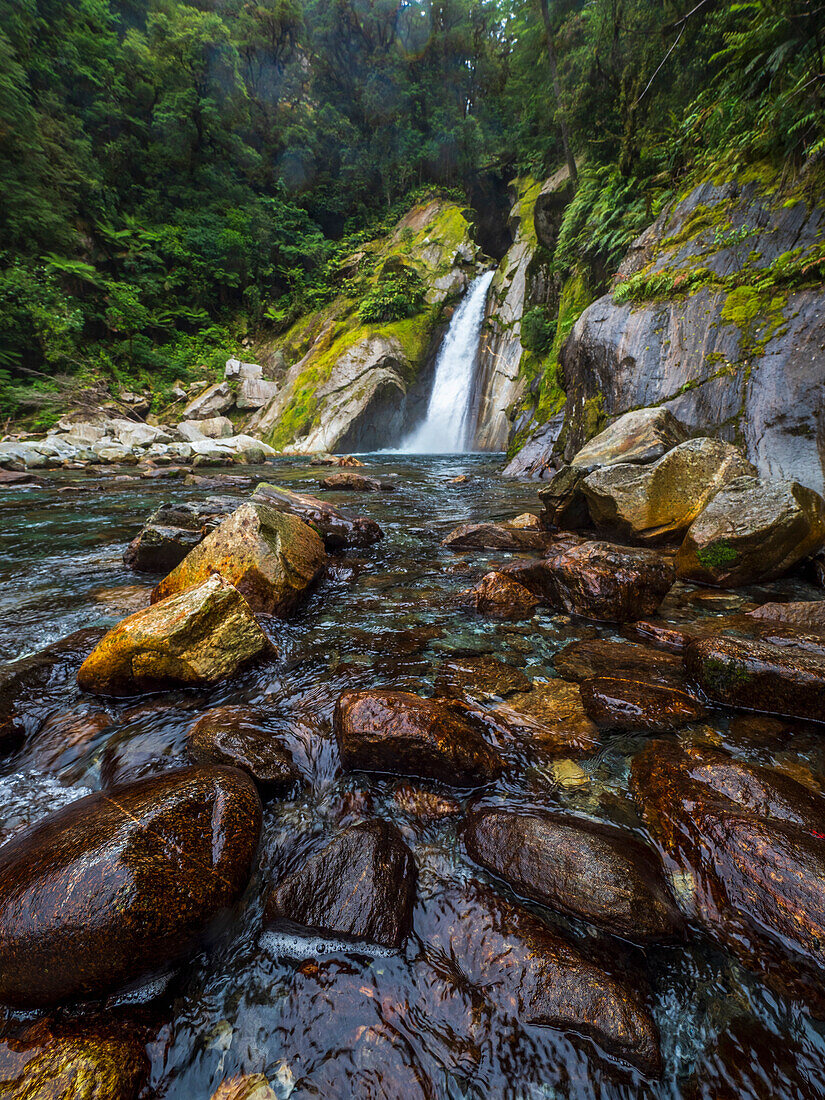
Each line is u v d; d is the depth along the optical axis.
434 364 25.70
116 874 1.33
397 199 35.81
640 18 11.27
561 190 17.22
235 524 3.81
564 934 1.37
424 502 8.38
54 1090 1.04
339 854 1.56
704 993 1.23
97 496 9.57
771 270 6.87
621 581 3.50
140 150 29.55
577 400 9.83
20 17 24.38
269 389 26.41
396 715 2.04
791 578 4.15
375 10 33.34
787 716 2.29
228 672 2.76
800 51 6.68
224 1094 1.11
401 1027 1.21
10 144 22.38
